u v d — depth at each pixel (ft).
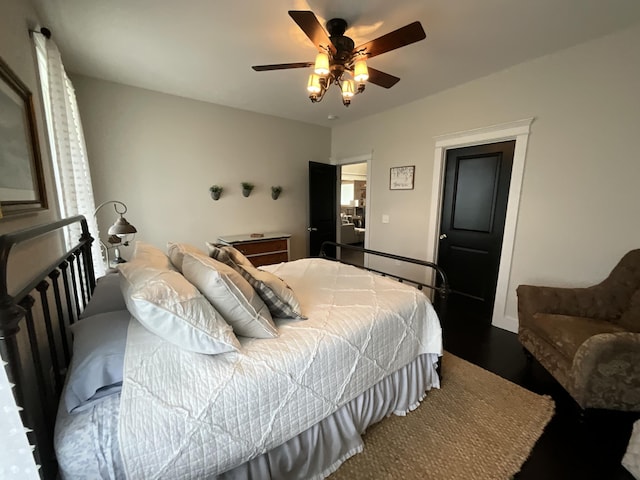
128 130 10.45
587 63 7.33
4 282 2.14
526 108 8.53
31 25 5.37
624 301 6.56
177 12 6.10
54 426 2.98
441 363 7.00
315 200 15.76
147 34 6.95
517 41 7.26
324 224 16.42
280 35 6.98
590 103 7.38
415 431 5.25
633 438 4.47
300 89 10.54
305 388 4.01
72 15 6.15
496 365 7.48
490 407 5.88
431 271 11.91
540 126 8.30
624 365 5.07
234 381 3.43
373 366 5.00
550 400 6.09
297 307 4.96
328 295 6.12
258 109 13.07
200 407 3.15
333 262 9.00
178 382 3.24
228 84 10.12
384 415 5.41
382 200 13.71
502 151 9.50
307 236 16.31
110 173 10.31
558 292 7.14
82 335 3.52
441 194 11.38
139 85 10.28
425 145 11.58
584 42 7.30
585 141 7.54
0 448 2.20
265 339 4.24
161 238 11.60
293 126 14.83
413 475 4.41
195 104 11.73
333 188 16.63
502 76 8.97
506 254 9.36
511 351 8.18
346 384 4.56
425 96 11.23
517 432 5.24
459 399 6.12
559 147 8.00
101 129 9.98
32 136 4.60
